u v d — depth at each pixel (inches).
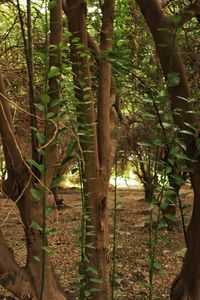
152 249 99.4
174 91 102.6
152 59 133.6
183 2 150.6
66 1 121.7
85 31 119.4
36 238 107.0
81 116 109.4
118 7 145.0
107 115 123.1
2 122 104.9
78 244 111.1
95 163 117.6
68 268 228.7
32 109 108.3
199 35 196.5
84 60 114.0
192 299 110.3
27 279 105.6
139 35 157.0
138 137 266.2
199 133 100.4
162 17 103.8
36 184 107.0
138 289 199.8
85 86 112.8
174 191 93.4
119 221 363.3
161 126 89.8
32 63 111.6
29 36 112.1
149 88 91.3
